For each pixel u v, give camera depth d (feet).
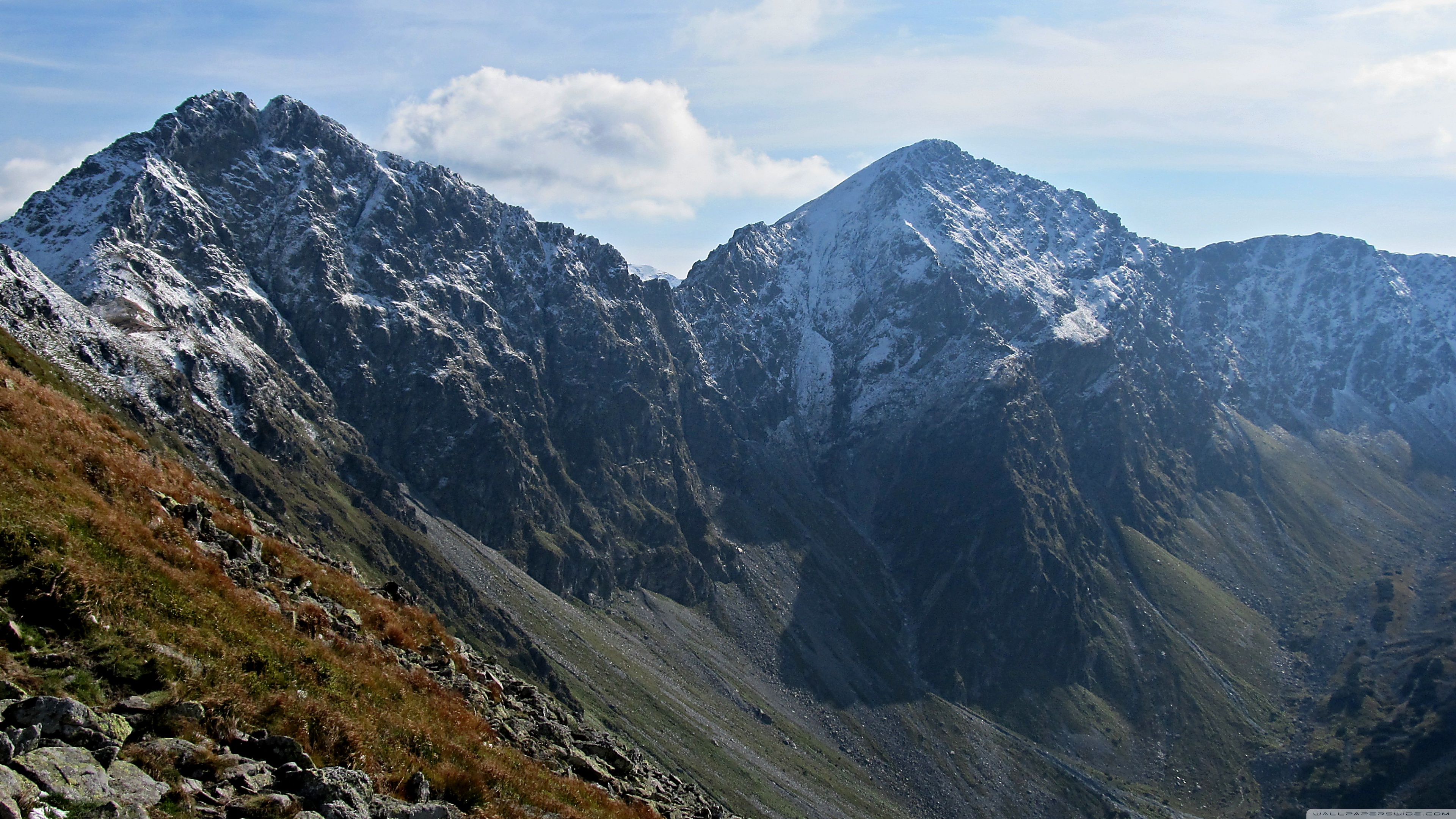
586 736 189.78
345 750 107.04
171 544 127.95
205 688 98.89
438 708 139.54
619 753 187.62
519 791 126.62
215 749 90.53
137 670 95.09
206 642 107.55
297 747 97.09
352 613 161.07
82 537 110.52
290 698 106.93
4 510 104.27
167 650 100.37
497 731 155.63
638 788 176.45
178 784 80.53
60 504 115.75
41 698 77.87
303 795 90.48
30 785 68.69
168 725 89.86
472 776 119.96
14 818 63.36
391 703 128.47
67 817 69.10
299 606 144.77
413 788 109.19
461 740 132.36
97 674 91.86
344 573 197.47
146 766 81.10
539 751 159.33
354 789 95.66
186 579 118.62
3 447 121.90
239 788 86.28
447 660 173.78
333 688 118.73
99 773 75.20
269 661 112.88
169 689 95.14
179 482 167.53
